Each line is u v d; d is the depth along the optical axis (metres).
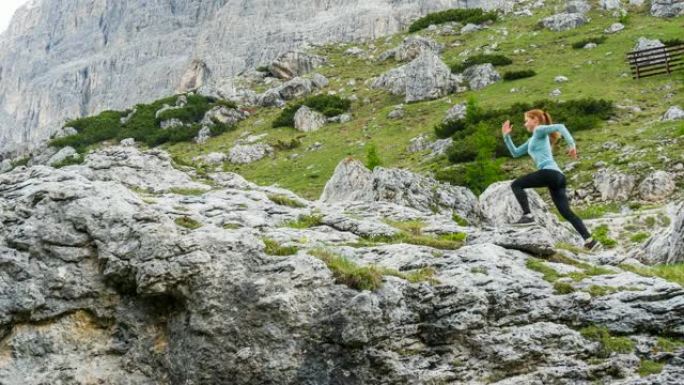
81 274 12.51
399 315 11.69
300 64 95.56
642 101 54.50
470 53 80.62
